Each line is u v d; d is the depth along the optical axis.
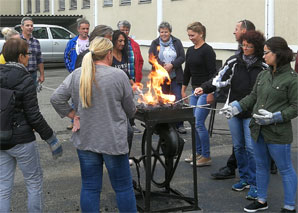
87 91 3.21
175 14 14.26
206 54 5.42
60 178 5.02
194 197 4.11
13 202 4.30
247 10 11.27
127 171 3.44
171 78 6.80
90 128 3.29
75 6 22.17
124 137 3.33
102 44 3.31
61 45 16.94
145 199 3.98
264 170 4.01
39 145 6.40
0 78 3.27
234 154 4.92
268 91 3.80
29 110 3.32
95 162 3.38
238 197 4.42
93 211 3.43
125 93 3.32
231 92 4.43
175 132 4.07
